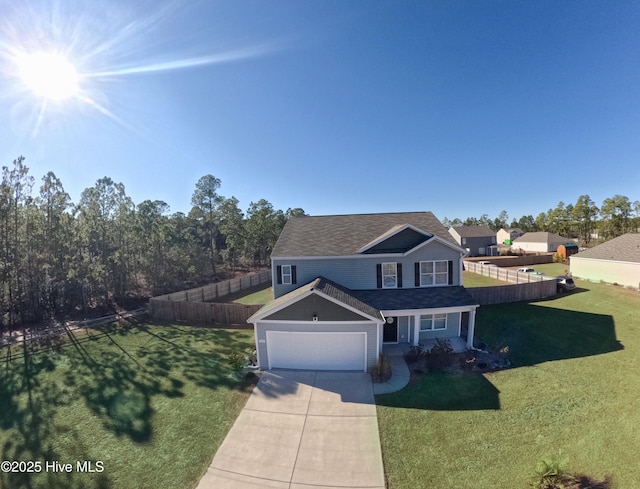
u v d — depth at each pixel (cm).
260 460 853
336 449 890
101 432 973
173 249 3256
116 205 2902
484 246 6125
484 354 1514
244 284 3494
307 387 1234
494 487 741
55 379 1319
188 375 1344
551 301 2439
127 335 1872
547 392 1149
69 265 2391
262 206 5547
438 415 1033
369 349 1363
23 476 807
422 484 761
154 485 775
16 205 2192
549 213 8838
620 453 820
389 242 1786
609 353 1478
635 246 2933
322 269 1786
